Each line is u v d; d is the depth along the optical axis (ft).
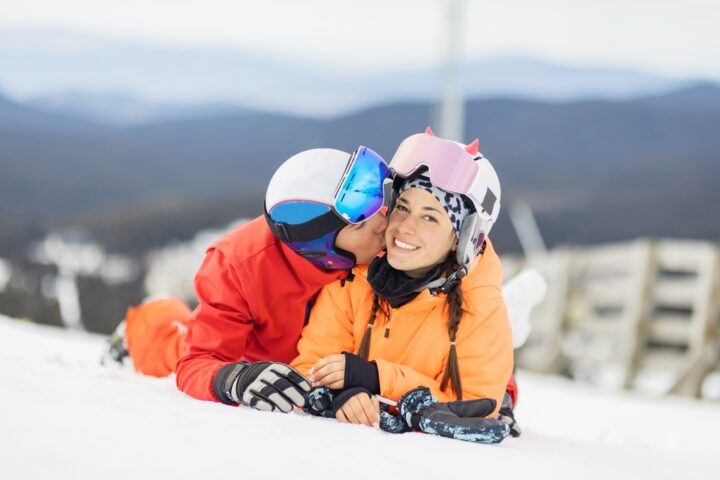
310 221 8.07
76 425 5.00
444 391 8.01
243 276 8.56
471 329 8.04
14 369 7.11
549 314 32.83
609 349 31.60
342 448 5.48
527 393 20.67
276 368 7.36
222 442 5.10
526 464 5.88
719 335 28.81
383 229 8.30
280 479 4.58
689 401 24.98
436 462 5.55
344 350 8.55
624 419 16.88
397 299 8.12
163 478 4.34
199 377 7.88
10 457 4.33
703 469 7.60
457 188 7.86
